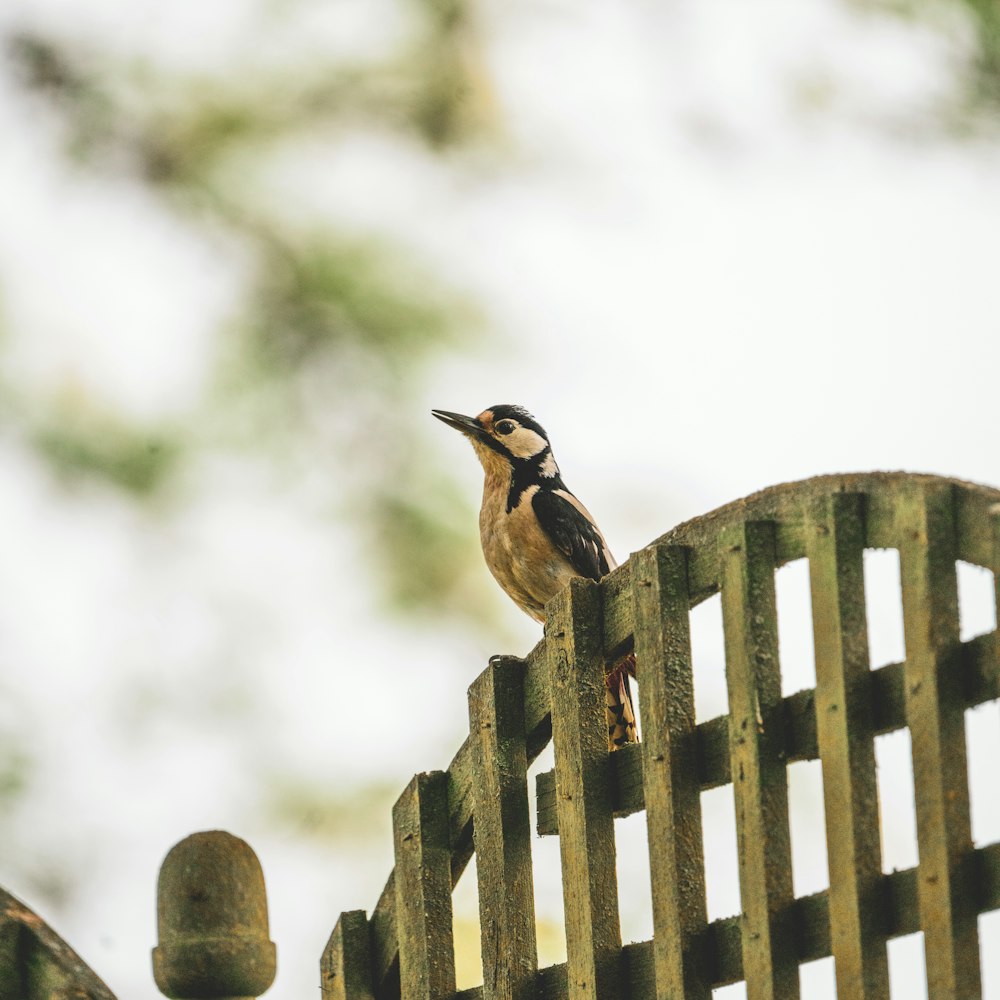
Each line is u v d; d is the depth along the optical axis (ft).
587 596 26.96
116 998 28.43
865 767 22.43
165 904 28.91
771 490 24.29
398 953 30.22
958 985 20.89
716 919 24.56
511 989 27.40
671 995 24.47
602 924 26.09
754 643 23.91
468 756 29.32
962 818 21.30
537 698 28.17
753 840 23.56
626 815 26.86
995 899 20.99
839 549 22.81
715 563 24.93
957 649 21.66
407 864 29.89
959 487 21.93
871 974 21.98
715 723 24.82
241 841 29.22
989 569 21.42
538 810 28.25
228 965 28.45
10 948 28.45
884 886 22.25
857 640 22.70
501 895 27.78
